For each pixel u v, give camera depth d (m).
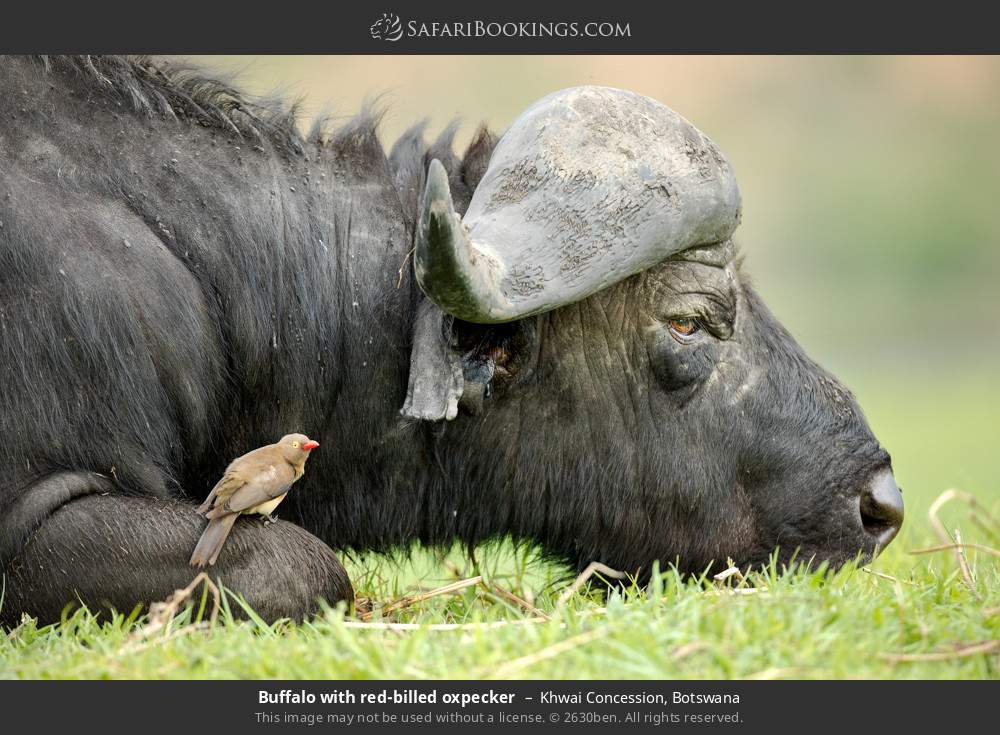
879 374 107.62
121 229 23.23
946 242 159.12
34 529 21.81
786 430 25.36
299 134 25.55
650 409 24.78
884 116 180.62
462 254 20.44
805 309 136.75
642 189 22.81
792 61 183.00
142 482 22.78
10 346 22.25
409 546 26.00
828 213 159.25
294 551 22.17
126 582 21.55
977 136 180.12
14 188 22.75
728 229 24.16
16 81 23.73
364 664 19.38
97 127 23.94
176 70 25.69
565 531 25.42
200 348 23.64
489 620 21.77
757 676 19.02
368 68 138.38
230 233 24.22
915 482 53.78
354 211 25.02
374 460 25.08
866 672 19.42
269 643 20.16
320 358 24.59
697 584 21.88
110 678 19.36
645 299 24.33
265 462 22.03
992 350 122.19
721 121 165.00
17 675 19.52
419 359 22.91
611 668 19.34
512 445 24.72
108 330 22.64
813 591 21.80
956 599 22.91
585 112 23.09
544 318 24.19
